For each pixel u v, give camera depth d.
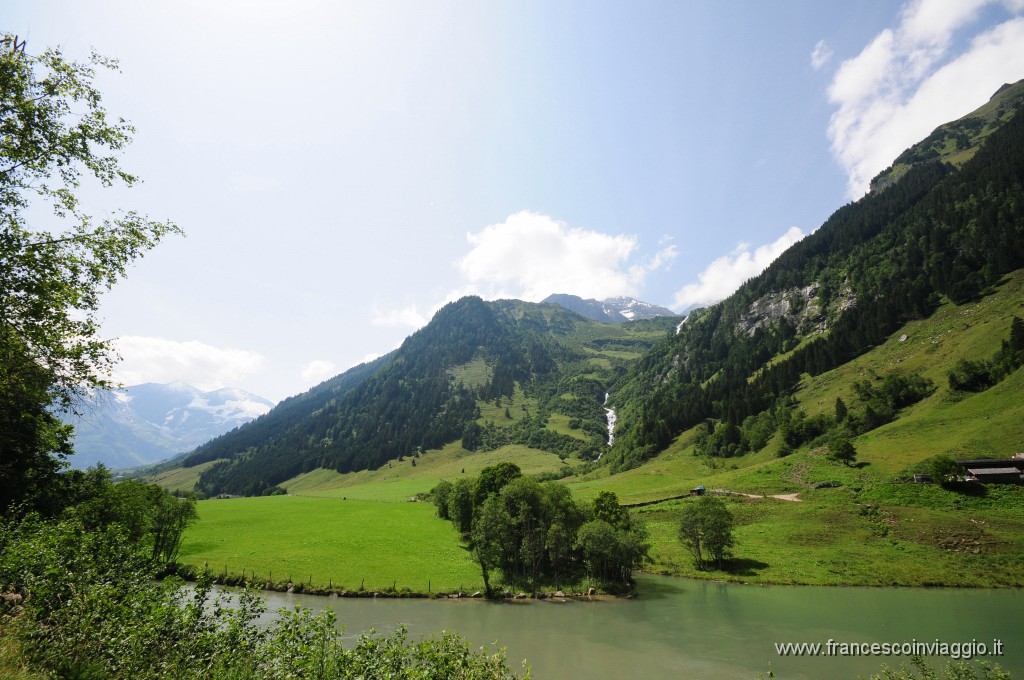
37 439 28.42
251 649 11.33
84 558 12.45
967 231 194.38
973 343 135.62
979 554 68.94
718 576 72.50
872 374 156.88
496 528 63.72
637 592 63.75
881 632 43.69
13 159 15.29
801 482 107.62
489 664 13.07
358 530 90.44
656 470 157.75
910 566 68.88
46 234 16.41
